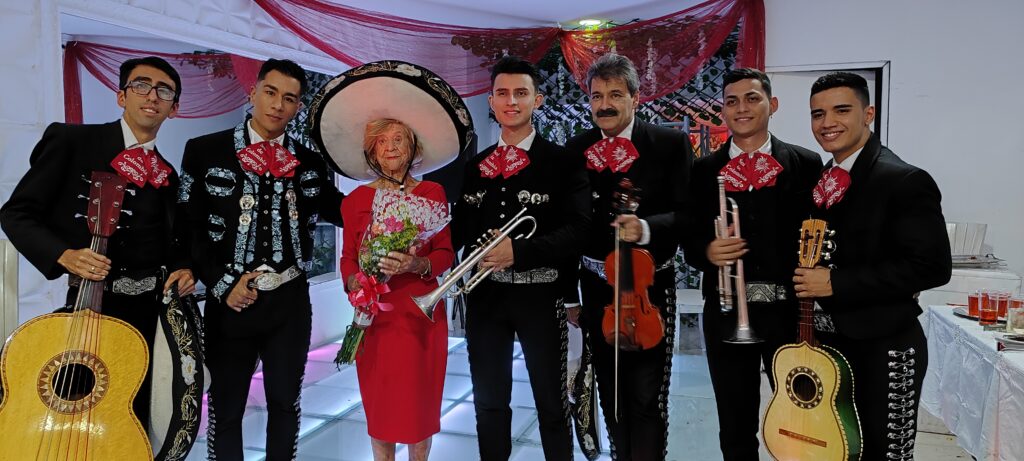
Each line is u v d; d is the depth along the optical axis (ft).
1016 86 15.43
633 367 8.43
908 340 6.88
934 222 6.58
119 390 6.77
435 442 11.25
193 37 13.28
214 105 14.14
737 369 7.95
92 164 7.34
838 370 6.70
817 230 7.02
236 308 7.88
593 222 8.72
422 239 7.98
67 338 6.70
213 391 8.17
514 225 7.72
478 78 16.60
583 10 18.53
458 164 15.80
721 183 7.73
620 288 7.83
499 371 8.20
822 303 7.25
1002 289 12.90
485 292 8.19
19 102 10.30
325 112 8.52
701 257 7.98
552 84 23.02
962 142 15.87
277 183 8.22
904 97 16.16
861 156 7.12
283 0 14.24
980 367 8.86
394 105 8.23
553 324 8.05
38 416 6.47
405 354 7.98
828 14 16.47
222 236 8.07
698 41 15.93
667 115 20.90
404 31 15.71
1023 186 15.48
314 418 12.53
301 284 8.48
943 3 15.78
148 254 7.56
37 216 7.11
